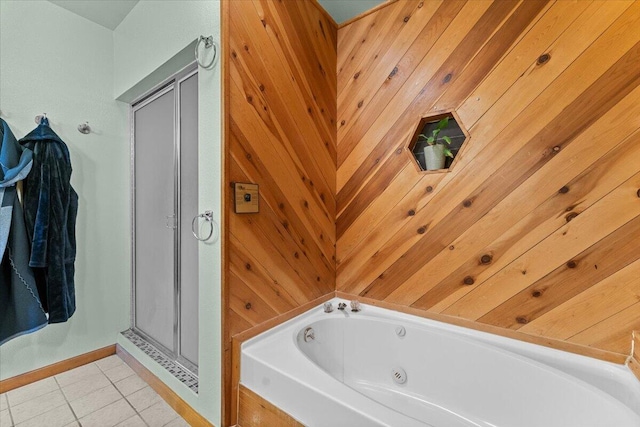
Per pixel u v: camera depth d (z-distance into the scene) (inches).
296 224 68.0
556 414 46.3
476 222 59.9
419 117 65.5
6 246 59.2
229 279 53.3
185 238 71.5
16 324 60.6
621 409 39.6
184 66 67.9
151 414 63.5
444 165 63.6
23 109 71.5
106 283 87.7
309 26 70.6
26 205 63.8
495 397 53.1
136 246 90.6
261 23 58.5
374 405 40.2
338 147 80.4
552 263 52.9
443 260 64.0
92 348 85.0
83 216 82.7
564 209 51.6
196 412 59.7
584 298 50.5
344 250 79.7
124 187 91.2
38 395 69.2
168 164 76.9
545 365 49.1
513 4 55.3
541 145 53.1
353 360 68.7
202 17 56.3
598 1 48.0
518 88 54.9
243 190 54.7
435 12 63.8
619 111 47.0
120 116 89.7
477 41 58.9
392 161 70.6
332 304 76.9
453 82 61.6
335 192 80.6
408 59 67.6
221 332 53.3
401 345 64.5
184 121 70.7
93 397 68.8
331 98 78.4
